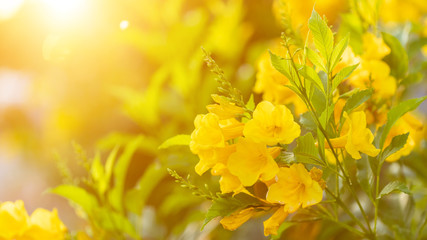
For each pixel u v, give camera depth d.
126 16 1.72
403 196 0.95
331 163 0.87
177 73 1.42
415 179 1.05
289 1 1.09
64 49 1.72
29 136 2.28
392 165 0.97
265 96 0.90
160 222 1.32
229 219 0.81
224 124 0.82
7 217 0.95
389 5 1.12
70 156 2.05
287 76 0.80
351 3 0.97
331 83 0.81
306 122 0.83
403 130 0.86
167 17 1.60
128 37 1.55
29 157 2.33
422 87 1.25
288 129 0.78
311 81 0.80
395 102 0.99
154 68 1.79
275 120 0.78
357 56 0.88
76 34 1.75
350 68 0.80
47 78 2.01
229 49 1.55
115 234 1.06
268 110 0.78
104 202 1.06
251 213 0.82
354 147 0.78
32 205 2.42
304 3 1.08
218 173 0.80
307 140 0.79
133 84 1.83
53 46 1.71
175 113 1.47
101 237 1.04
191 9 1.73
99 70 1.83
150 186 1.09
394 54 0.93
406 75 0.95
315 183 0.78
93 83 1.87
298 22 1.09
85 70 1.83
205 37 1.60
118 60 1.80
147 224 1.32
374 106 0.87
